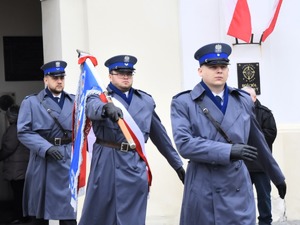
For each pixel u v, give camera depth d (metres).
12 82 13.88
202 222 6.48
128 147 7.39
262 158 6.83
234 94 6.67
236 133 6.47
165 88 10.80
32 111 9.15
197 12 10.90
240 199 6.45
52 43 10.89
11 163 11.78
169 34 10.83
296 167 11.02
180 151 6.45
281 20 11.19
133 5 10.70
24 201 9.42
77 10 10.64
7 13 13.85
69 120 9.18
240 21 10.82
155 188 10.61
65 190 9.03
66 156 9.08
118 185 7.38
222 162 6.19
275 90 11.17
